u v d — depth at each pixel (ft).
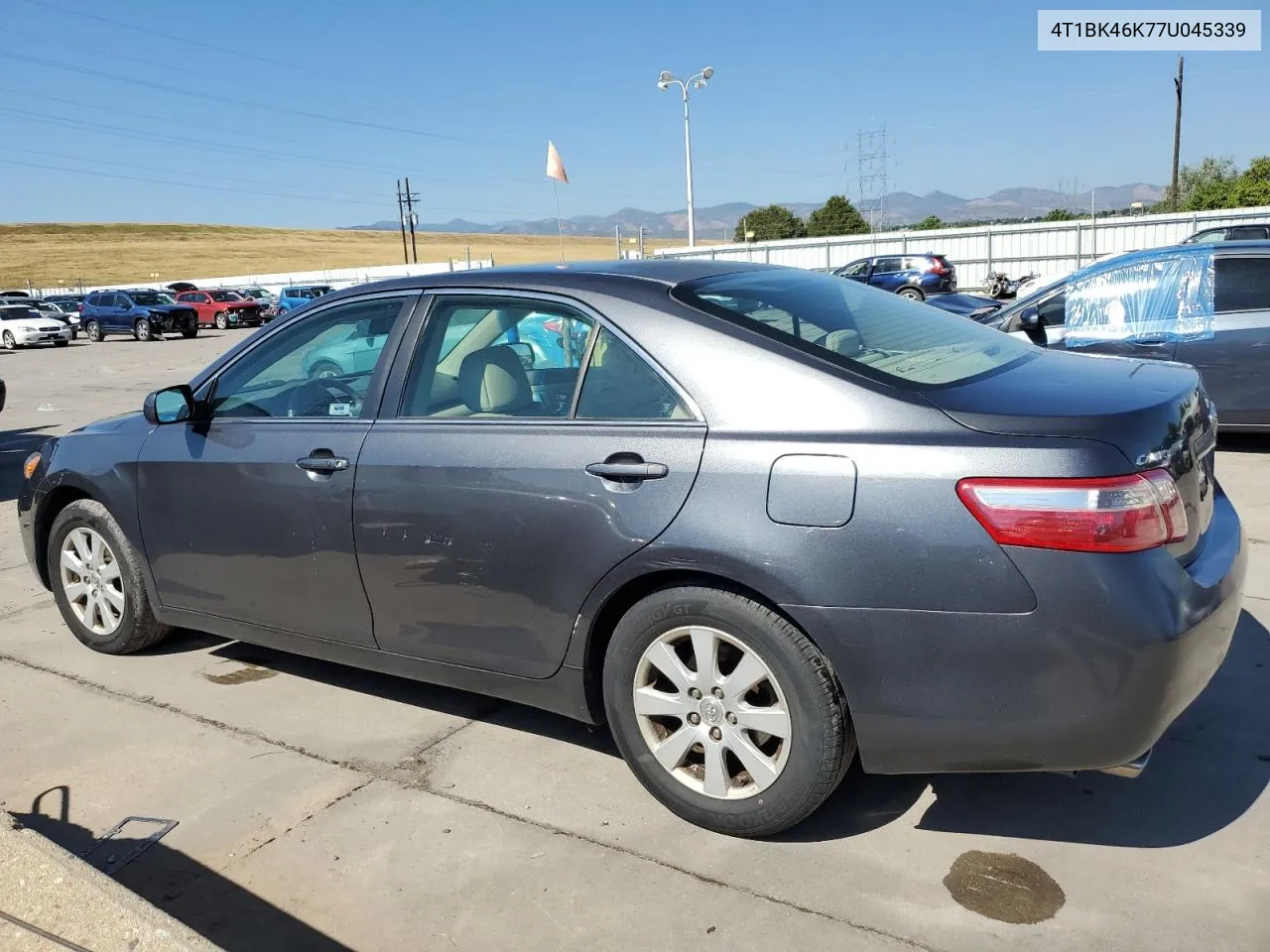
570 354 10.16
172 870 9.31
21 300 118.62
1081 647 7.80
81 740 11.96
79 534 14.37
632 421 9.52
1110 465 7.87
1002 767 8.35
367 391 11.38
